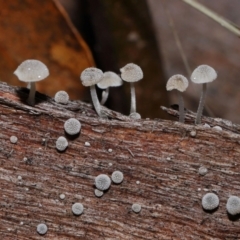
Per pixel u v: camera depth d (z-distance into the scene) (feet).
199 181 0.67
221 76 1.07
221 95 1.05
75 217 0.67
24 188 0.67
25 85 0.78
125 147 0.67
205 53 1.10
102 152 0.67
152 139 0.67
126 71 0.68
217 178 0.67
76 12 0.97
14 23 0.76
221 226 0.67
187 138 0.67
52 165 0.67
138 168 0.67
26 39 0.77
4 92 0.67
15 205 0.67
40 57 0.78
